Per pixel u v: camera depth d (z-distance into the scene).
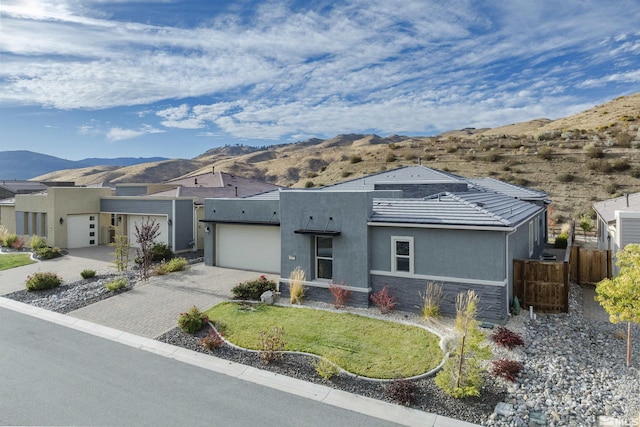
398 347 10.45
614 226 17.97
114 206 27.84
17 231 29.78
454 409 7.80
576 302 14.52
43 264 22.38
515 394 8.21
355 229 13.79
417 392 8.41
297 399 8.33
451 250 12.57
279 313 13.27
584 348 10.60
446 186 20.08
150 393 8.59
